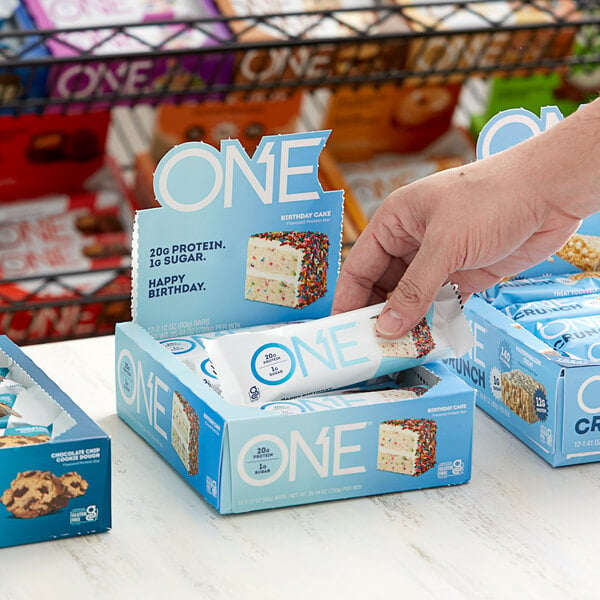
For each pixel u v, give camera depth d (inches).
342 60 70.5
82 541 49.2
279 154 54.1
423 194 52.7
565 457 52.9
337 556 48.9
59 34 66.8
